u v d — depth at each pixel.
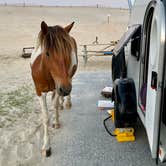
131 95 3.71
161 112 2.38
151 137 2.53
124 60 4.50
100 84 6.88
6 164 3.24
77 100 5.62
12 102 5.46
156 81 2.36
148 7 2.94
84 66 9.70
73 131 4.13
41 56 3.21
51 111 4.97
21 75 8.12
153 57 2.49
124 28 25.09
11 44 15.61
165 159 2.52
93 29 23.72
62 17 38.34
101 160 3.30
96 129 4.20
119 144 3.70
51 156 3.41
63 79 2.88
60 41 2.88
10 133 4.09
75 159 3.33
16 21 29.30
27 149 3.60
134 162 3.25
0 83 7.09
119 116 3.77
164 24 2.22
